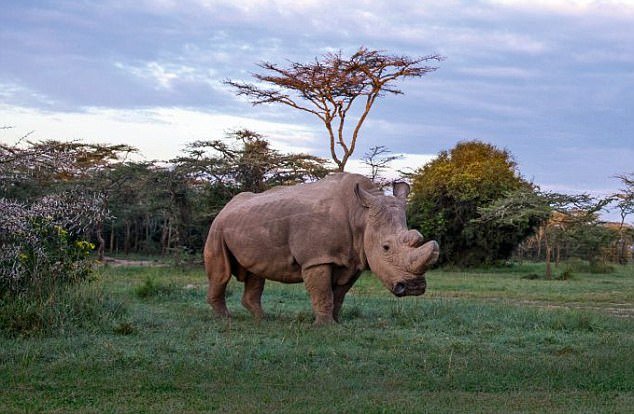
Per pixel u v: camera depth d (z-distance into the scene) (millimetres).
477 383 8992
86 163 39906
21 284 12633
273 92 41031
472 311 15633
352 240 13055
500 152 51562
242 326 12953
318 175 39094
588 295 22781
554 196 41250
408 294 12141
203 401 7977
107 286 19500
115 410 7613
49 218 13258
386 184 37281
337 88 40656
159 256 55062
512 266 46531
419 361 10094
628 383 9102
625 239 49938
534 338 12328
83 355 10023
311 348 10750
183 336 11695
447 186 45125
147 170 39000
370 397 8227
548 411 7773
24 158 13148
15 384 8555
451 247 45844
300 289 20875
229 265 14500
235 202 14797
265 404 7859
